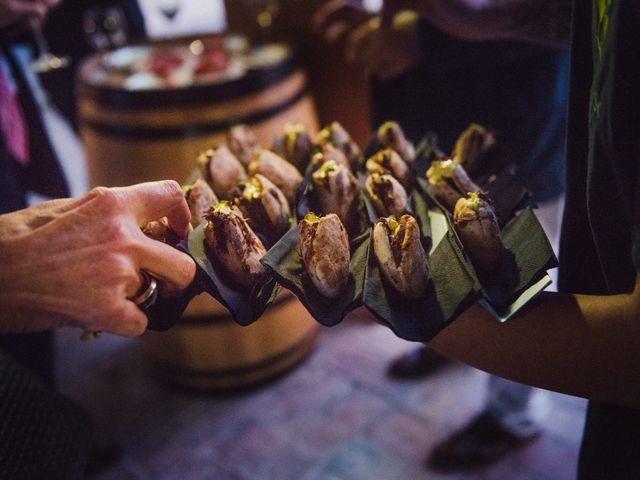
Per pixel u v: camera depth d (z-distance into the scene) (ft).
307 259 1.61
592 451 1.90
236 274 1.69
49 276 1.41
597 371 1.42
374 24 4.00
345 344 5.91
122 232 1.48
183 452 4.92
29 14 4.34
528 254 1.64
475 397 5.08
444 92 4.15
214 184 2.20
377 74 4.11
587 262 1.86
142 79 4.80
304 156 2.42
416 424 4.91
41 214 1.47
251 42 6.04
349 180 1.95
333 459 4.70
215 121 4.51
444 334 1.59
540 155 4.17
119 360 6.04
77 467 2.45
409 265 1.57
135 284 1.48
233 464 4.76
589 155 1.43
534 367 1.49
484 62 3.86
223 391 5.46
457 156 2.23
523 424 4.54
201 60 4.90
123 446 5.02
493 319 1.54
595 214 1.46
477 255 1.65
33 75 5.85
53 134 8.67
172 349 5.29
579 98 1.71
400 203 1.95
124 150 4.63
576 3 1.64
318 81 6.59
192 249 1.71
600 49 1.40
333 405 5.22
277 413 5.21
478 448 4.53
